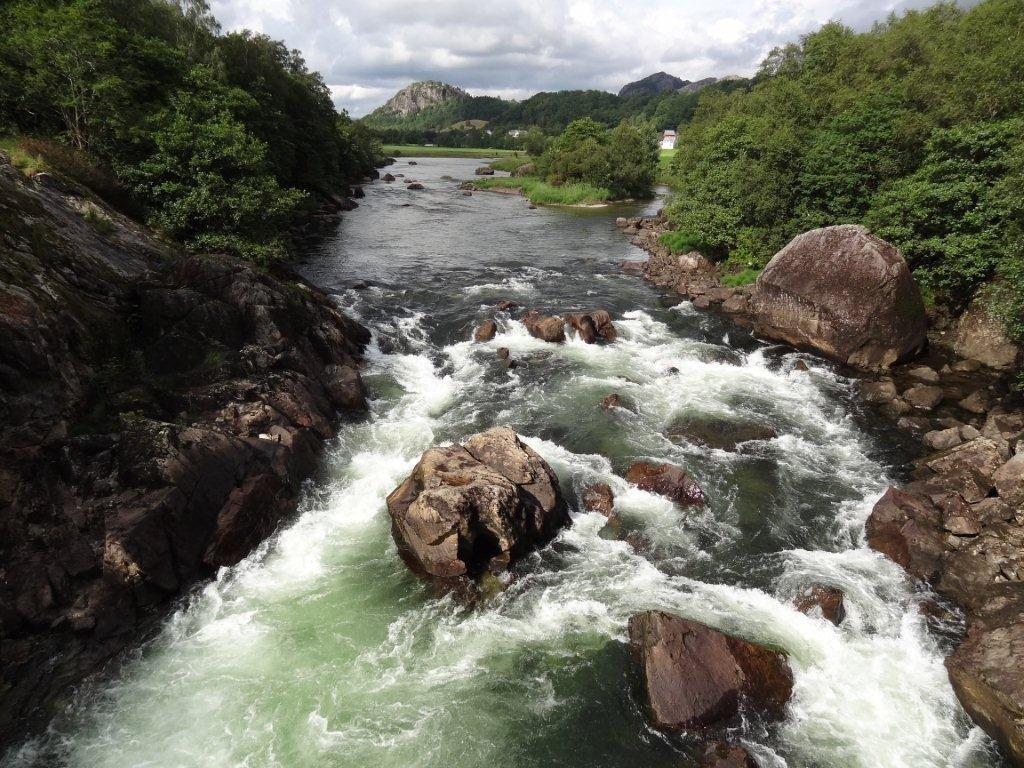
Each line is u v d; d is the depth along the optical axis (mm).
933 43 50750
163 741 11031
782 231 40594
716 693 11805
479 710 11922
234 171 33656
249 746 10992
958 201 28438
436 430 22562
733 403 25266
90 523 13617
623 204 89875
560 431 22703
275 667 12719
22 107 29812
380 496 18641
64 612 12203
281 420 19453
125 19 43344
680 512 18141
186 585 14477
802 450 21656
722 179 46312
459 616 14258
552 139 124562
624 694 12328
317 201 69375
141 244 26406
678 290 41719
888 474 20203
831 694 12281
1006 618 13336
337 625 13883
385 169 150875
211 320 21031
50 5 32875
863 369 28594
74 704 11594
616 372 28031
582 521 17719
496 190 103750
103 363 18234
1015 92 31016
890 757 11008
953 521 16438
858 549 16672
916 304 27734
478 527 15602
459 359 28906
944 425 22672
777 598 14875
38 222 20984
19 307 15469
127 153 31844
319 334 24828
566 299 38781
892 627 13945
